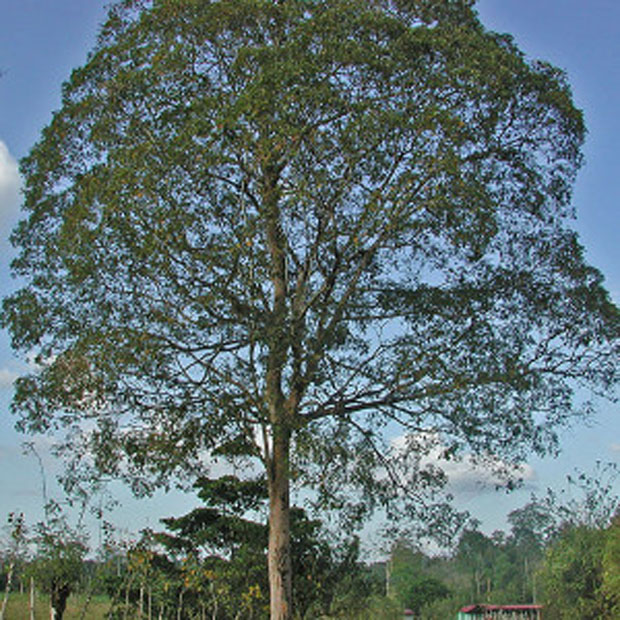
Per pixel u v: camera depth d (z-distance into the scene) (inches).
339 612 775.7
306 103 538.9
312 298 584.4
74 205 583.5
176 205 545.3
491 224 573.9
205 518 805.2
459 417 598.9
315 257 591.8
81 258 553.9
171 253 549.0
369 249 598.5
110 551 614.9
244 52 565.3
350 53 546.3
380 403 619.2
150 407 585.6
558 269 629.9
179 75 584.1
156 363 554.9
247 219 555.8
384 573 1450.5
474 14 637.9
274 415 565.6
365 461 608.4
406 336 608.4
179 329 566.6
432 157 546.6
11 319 601.6
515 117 601.3
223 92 575.5
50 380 585.3
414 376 584.7
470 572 2861.7
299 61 549.3
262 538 762.8
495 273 631.8
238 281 548.1
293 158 549.3
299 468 576.7
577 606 1061.8
